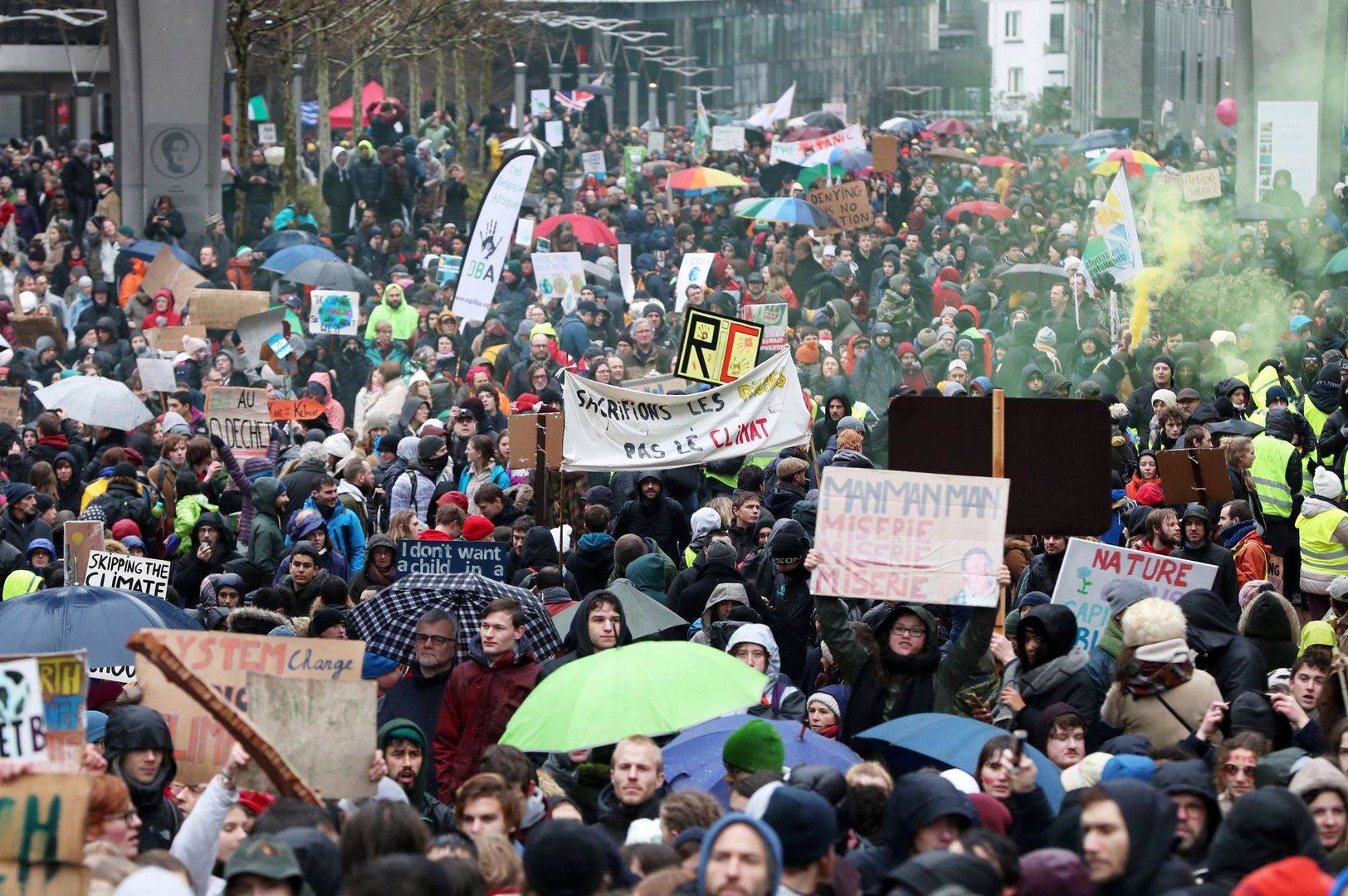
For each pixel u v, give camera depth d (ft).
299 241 134.51
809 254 133.39
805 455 76.28
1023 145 260.01
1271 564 69.05
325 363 108.27
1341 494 72.33
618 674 40.27
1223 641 44.65
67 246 142.00
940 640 52.85
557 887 26.78
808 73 408.46
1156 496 68.95
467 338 114.32
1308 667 41.75
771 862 24.58
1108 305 110.93
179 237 146.30
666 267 150.51
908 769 39.93
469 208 191.83
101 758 32.58
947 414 46.50
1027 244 155.33
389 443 77.77
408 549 56.34
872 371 97.04
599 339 116.57
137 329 117.39
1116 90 337.93
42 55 242.17
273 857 25.57
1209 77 392.27
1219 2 394.93
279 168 196.03
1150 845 27.78
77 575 55.11
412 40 223.51
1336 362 86.02
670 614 54.19
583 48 381.60
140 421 85.61
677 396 62.08
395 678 48.55
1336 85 152.25
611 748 42.65
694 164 212.02
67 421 84.43
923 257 148.97
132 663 46.50
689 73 400.47
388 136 182.19
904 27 407.64
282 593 54.90
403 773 37.88
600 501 72.02
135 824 31.04
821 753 39.14
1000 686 43.45
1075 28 417.28
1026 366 100.27
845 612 43.70
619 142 244.83
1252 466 72.84
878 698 43.52
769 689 44.57
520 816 33.63
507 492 71.26
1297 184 151.84
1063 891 26.48
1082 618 48.70
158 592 52.60
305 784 31.37
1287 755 36.32
